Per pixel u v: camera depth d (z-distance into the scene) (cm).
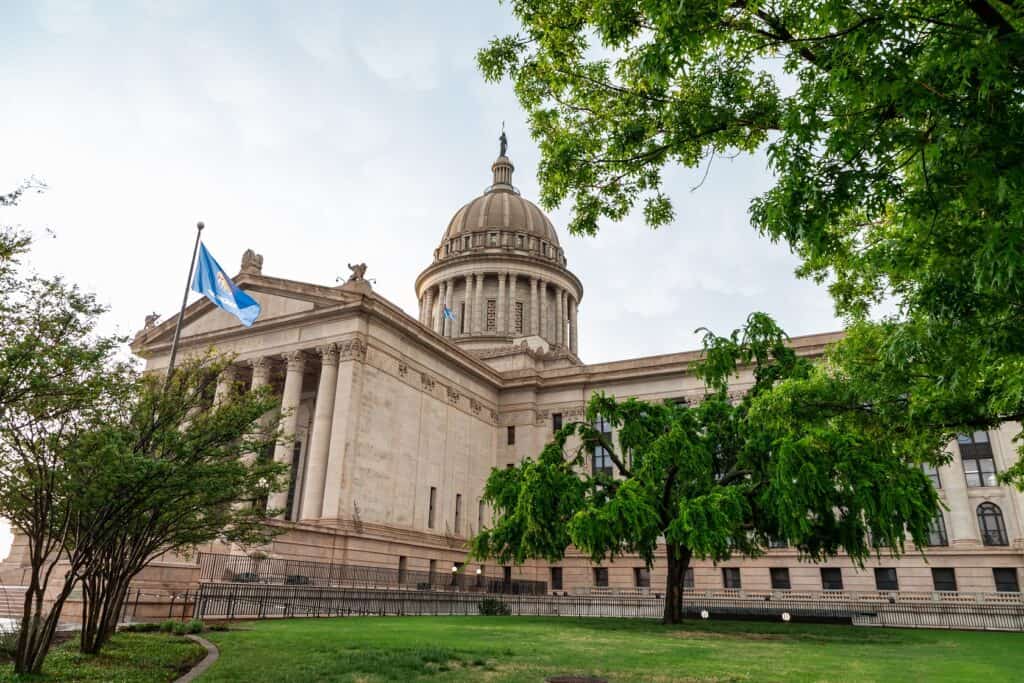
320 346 4541
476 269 7706
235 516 1789
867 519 2384
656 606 3894
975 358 1285
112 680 1169
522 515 2823
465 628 2347
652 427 2941
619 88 1410
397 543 4372
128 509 1386
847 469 2289
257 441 1755
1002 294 1084
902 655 1792
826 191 1059
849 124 1012
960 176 969
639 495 2559
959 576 4375
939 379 1369
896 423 1714
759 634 2467
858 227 1558
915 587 4434
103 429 1314
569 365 6944
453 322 7662
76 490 1310
